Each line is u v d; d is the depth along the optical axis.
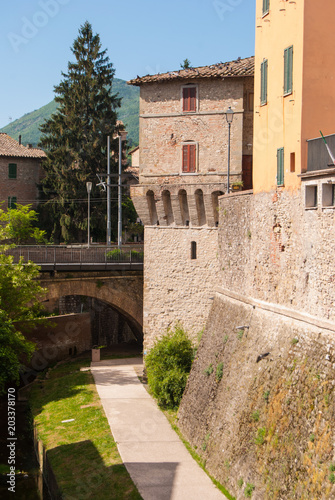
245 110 36.09
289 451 19.31
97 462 26.31
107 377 41.47
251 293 26.69
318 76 21.86
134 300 46.25
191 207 36.31
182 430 29.61
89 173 66.25
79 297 56.91
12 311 40.47
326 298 19.77
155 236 37.91
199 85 36.22
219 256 31.88
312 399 19.06
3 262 40.34
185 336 34.69
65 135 67.06
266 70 25.16
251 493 20.67
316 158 21.08
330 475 17.00
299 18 21.98
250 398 23.08
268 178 24.86
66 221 65.19
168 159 36.97
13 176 72.12
